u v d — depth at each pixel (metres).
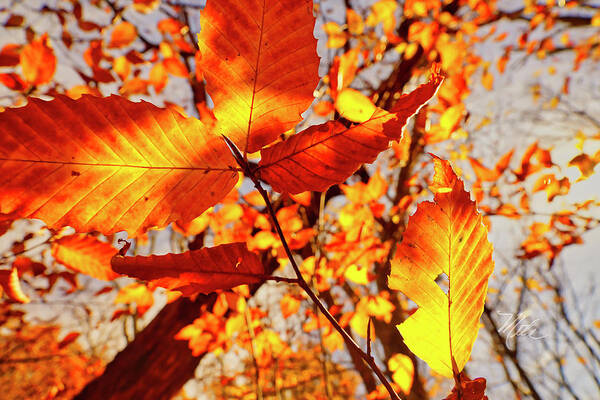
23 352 2.26
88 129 0.16
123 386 1.13
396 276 0.18
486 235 0.18
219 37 0.17
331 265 1.05
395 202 1.51
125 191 0.16
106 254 0.52
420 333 0.18
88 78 0.89
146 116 0.17
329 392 0.96
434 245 0.18
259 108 0.17
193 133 0.17
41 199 0.16
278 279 0.17
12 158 0.15
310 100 0.18
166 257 0.17
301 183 0.17
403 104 0.17
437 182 0.18
